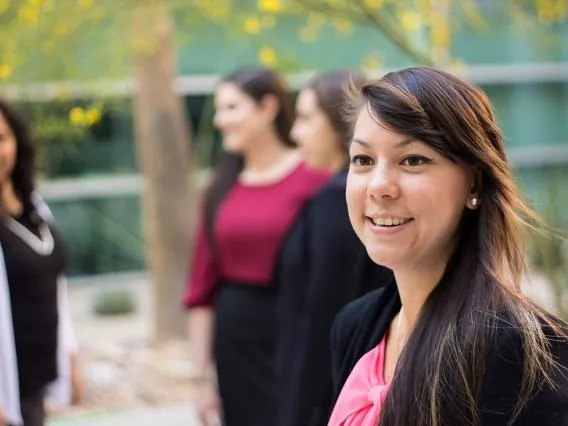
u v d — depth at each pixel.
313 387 2.77
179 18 6.71
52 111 5.35
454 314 1.52
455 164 1.54
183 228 8.09
